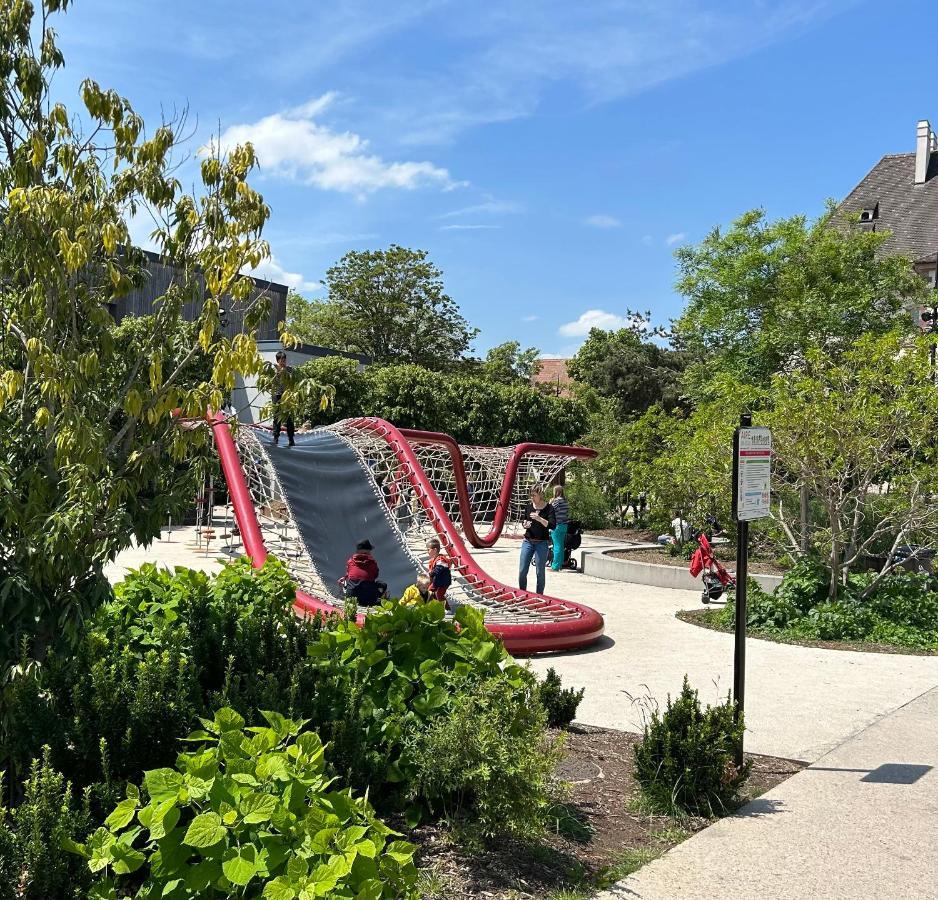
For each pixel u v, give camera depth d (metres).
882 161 50.59
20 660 4.79
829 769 6.60
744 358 29.44
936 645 11.47
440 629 5.53
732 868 4.79
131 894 3.75
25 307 5.11
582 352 60.12
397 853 3.23
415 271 60.53
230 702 4.75
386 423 17.42
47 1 5.49
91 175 5.32
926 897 4.51
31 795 3.65
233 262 5.42
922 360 12.16
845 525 14.28
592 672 9.75
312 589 12.69
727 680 9.47
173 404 5.25
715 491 14.80
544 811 5.16
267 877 3.03
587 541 24.12
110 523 5.01
